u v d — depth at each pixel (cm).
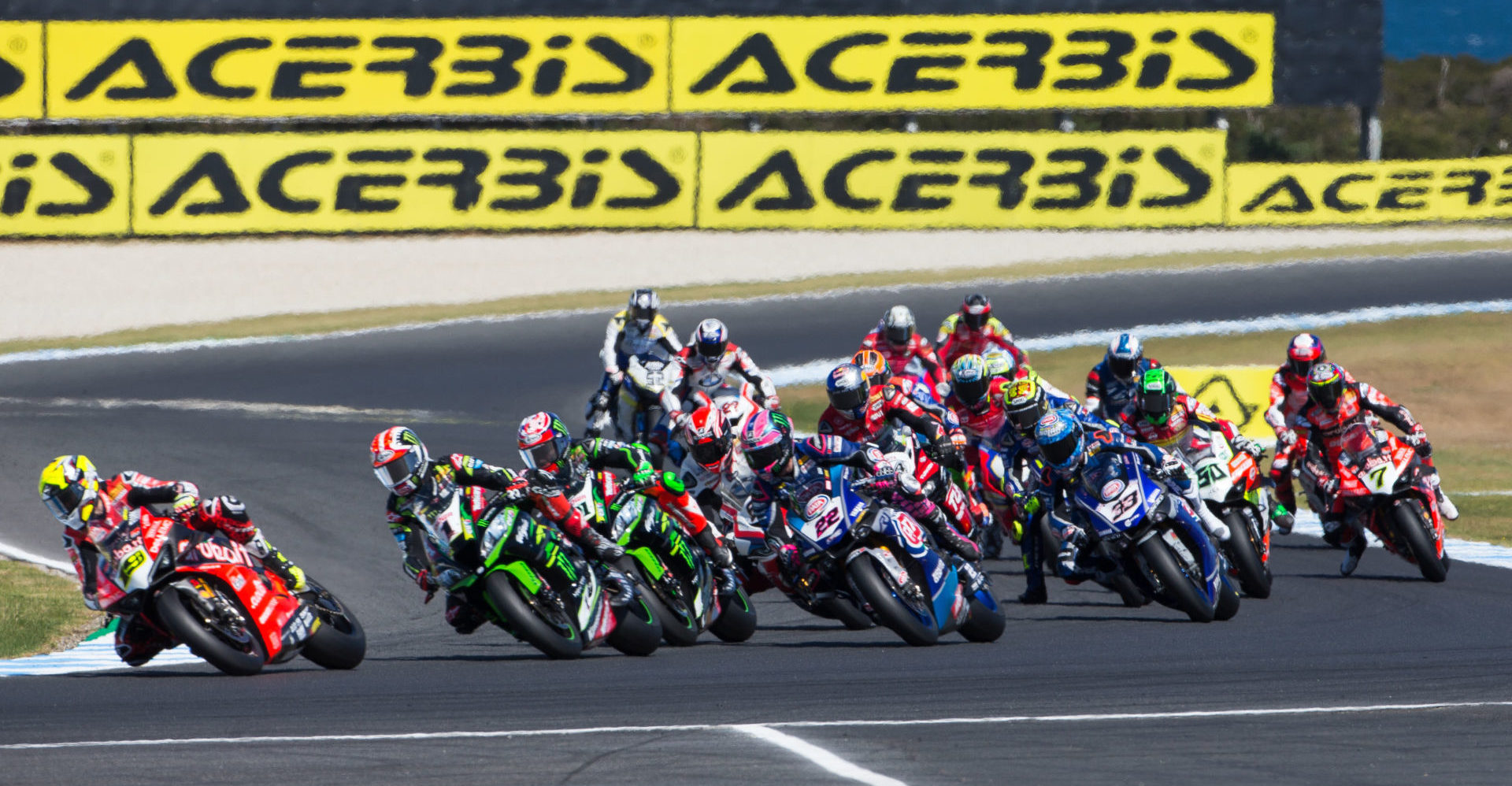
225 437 6750
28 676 2948
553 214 11262
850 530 3062
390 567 4369
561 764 1947
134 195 11019
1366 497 3997
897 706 2378
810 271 10825
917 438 3681
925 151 11331
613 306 10262
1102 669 2770
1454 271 10600
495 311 10175
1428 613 3509
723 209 11388
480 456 6347
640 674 2783
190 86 11175
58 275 10588
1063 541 3391
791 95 11406
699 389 4625
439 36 11306
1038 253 11094
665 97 11400
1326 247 11175
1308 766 1925
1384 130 16075
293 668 2978
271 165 11081
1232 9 11412
